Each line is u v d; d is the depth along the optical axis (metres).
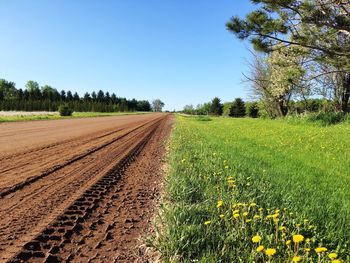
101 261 3.60
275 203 5.11
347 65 11.84
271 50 11.27
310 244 3.76
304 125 24.91
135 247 3.97
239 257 3.35
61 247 3.91
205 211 4.68
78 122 40.00
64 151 12.40
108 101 166.50
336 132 17.69
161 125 36.56
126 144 15.71
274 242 3.75
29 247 3.86
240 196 5.43
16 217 4.89
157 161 10.73
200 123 38.16
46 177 7.75
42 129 24.88
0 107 108.12
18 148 12.94
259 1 10.12
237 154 10.83
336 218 4.64
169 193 6.07
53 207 5.41
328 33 11.05
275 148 12.73
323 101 31.11
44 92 139.38
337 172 8.16
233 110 74.94
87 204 5.65
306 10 9.77
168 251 3.61
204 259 3.29
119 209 5.46
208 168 7.94
